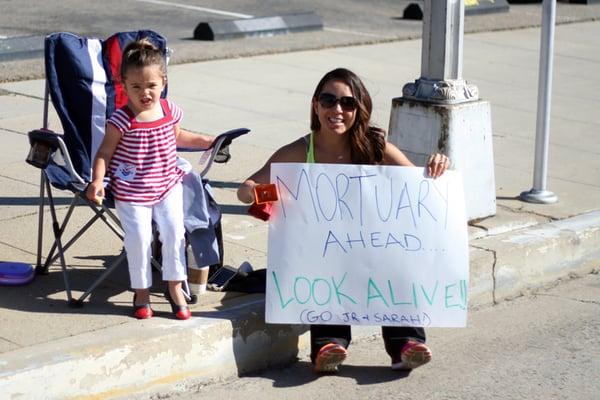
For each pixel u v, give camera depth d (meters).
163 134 5.18
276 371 5.41
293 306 5.21
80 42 5.92
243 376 5.32
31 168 7.88
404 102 6.95
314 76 11.80
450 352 5.70
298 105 10.38
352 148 5.35
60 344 4.81
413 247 5.28
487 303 6.50
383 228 5.27
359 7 17.41
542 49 7.50
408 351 5.18
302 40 13.84
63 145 5.31
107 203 5.30
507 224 7.07
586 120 10.45
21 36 12.49
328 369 5.28
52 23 14.20
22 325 5.08
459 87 6.87
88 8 15.62
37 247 6.00
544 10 7.41
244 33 13.77
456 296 5.30
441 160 5.33
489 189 7.13
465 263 5.31
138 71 5.05
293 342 5.52
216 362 5.20
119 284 5.73
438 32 6.81
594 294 6.74
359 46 13.84
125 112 5.13
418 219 5.30
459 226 5.32
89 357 4.73
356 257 5.24
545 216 7.38
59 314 5.24
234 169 8.13
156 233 5.43
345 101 5.20
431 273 5.29
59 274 5.82
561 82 12.30
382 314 5.25
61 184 5.42
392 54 13.40
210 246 5.42
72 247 6.26
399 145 7.01
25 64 11.43
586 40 15.34
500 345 5.82
